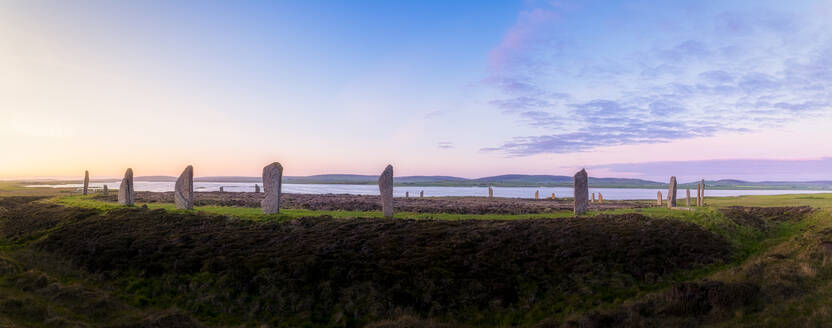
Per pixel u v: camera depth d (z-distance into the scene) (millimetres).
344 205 42281
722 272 20234
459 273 19219
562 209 41500
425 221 27969
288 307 16859
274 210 30688
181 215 29297
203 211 31719
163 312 16016
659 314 15281
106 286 18422
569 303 17547
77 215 31312
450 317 16547
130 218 28938
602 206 47969
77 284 18328
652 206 49125
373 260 20250
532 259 21141
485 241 23203
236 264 19594
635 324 14430
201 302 17172
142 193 65125
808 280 16672
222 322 16031
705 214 31453
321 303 17125
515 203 52875
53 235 25969
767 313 13969
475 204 48000
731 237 26547
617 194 130500
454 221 28031
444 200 60375
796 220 33312
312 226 26391
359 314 16406
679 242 24047
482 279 18922
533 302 17844
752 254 23750
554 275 19719
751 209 41125
